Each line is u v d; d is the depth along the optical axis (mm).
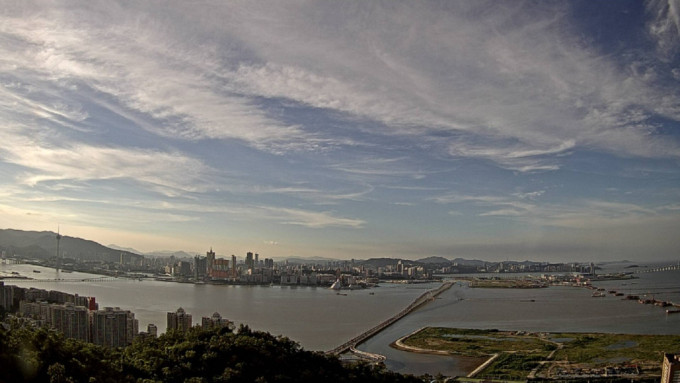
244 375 153000
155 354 161000
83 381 125125
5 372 116438
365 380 182250
